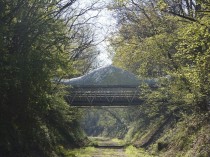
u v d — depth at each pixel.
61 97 37.34
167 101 34.38
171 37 29.44
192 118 31.62
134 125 68.88
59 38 24.33
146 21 37.62
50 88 24.88
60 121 42.31
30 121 25.14
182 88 26.67
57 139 36.28
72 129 51.16
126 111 76.94
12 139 21.64
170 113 41.91
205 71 21.09
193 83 22.78
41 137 28.02
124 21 41.97
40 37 23.08
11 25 22.00
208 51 19.69
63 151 34.72
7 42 21.61
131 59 42.84
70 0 25.41
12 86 21.14
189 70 22.36
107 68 66.50
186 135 30.11
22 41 22.23
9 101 22.23
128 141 64.69
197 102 26.89
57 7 24.92
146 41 32.81
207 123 27.17
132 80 65.50
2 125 21.17
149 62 34.62
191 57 21.27
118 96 51.81
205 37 19.78
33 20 22.45
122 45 42.72
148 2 35.69
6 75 20.28
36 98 23.53
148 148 44.34
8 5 21.38
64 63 24.48
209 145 23.50
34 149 25.14
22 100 22.73
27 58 21.50
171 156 30.28
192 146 26.67
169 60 30.66
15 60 20.42
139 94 49.59
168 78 31.34
